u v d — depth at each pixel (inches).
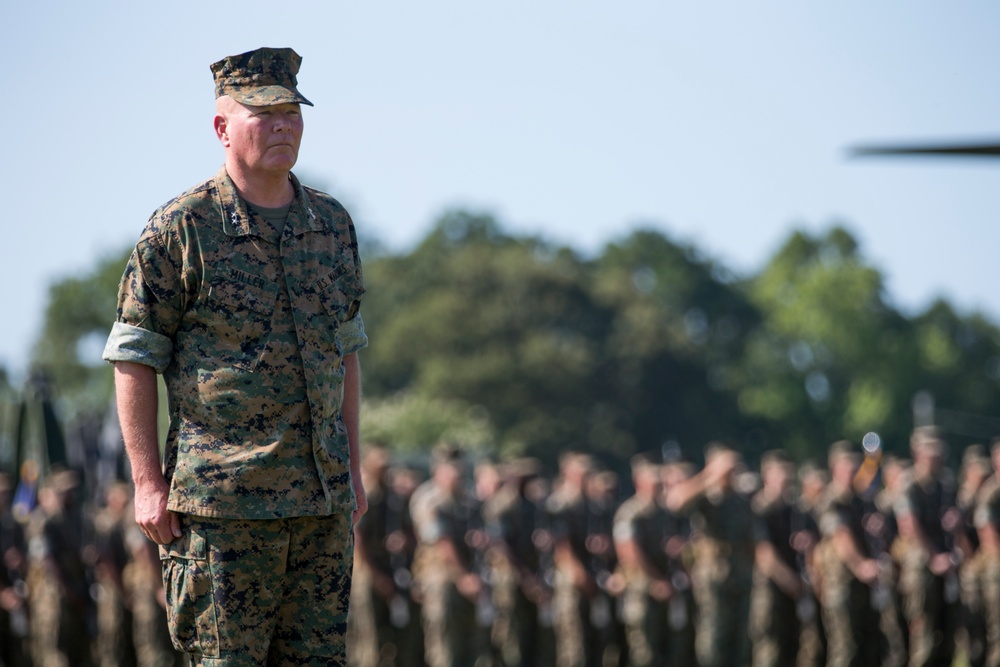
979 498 1831.9
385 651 1652.3
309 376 554.9
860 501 1813.5
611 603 1793.8
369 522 1660.9
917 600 1803.6
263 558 545.0
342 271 578.2
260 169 556.4
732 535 1754.4
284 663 557.9
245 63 559.5
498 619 1755.7
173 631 560.4
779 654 1761.8
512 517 1764.3
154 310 553.6
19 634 1902.1
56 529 1814.7
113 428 2073.1
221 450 546.6
